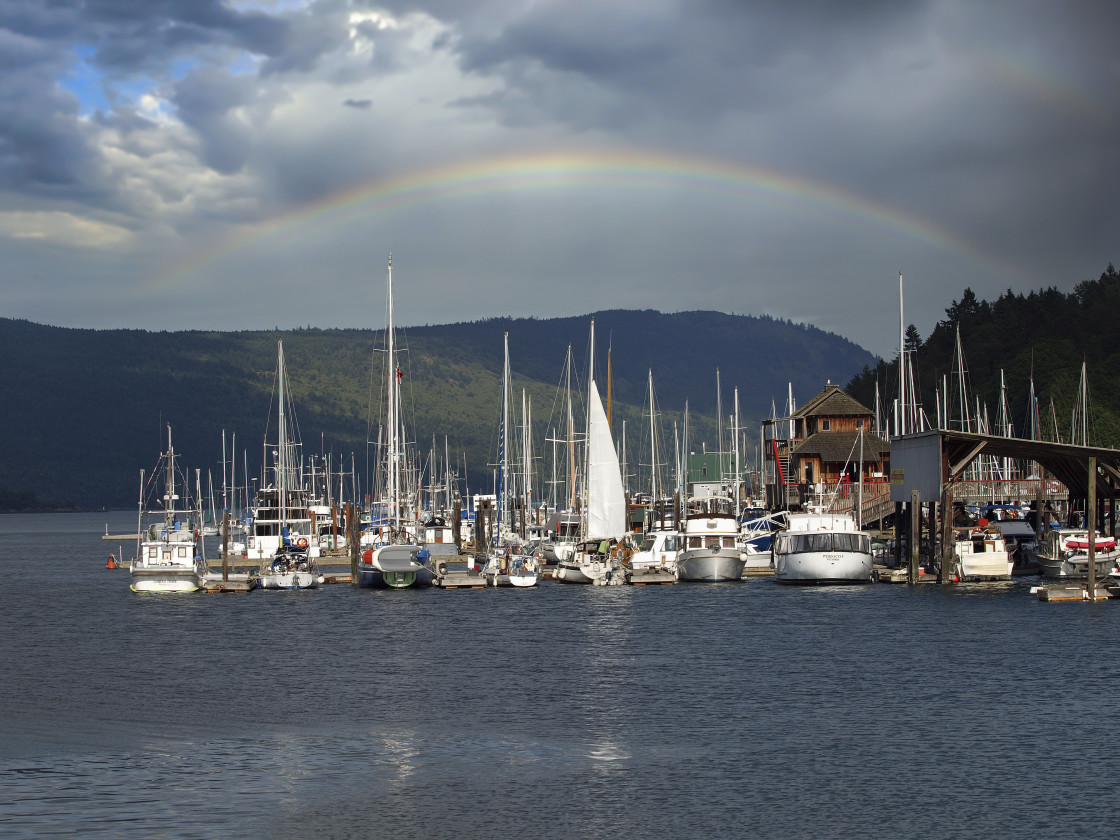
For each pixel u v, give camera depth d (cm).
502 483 13688
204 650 6688
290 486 18588
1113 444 18512
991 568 9450
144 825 3488
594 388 10938
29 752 4281
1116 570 8738
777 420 15725
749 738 4372
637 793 3738
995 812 3506
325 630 7506
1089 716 4597
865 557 9650
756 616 7831
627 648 6519
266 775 3975
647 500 18488
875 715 4697
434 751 4253
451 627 7581
